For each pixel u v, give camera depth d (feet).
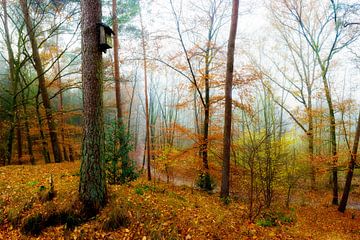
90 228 17.15
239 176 38.17
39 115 43.68
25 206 18.95
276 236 19.66
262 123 59.00
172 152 42.73
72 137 62.39
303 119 47.06
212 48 39.63
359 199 49.44
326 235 24.30
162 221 18.52
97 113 18.31
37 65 40.70
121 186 24.04
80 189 18.58
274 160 30.22
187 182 53.06
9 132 42.63
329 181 58.08
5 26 42.78
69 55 51.03
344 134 38.11
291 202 41.81
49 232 17.08
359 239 26.55
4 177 25.63
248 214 24.57
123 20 41.45
